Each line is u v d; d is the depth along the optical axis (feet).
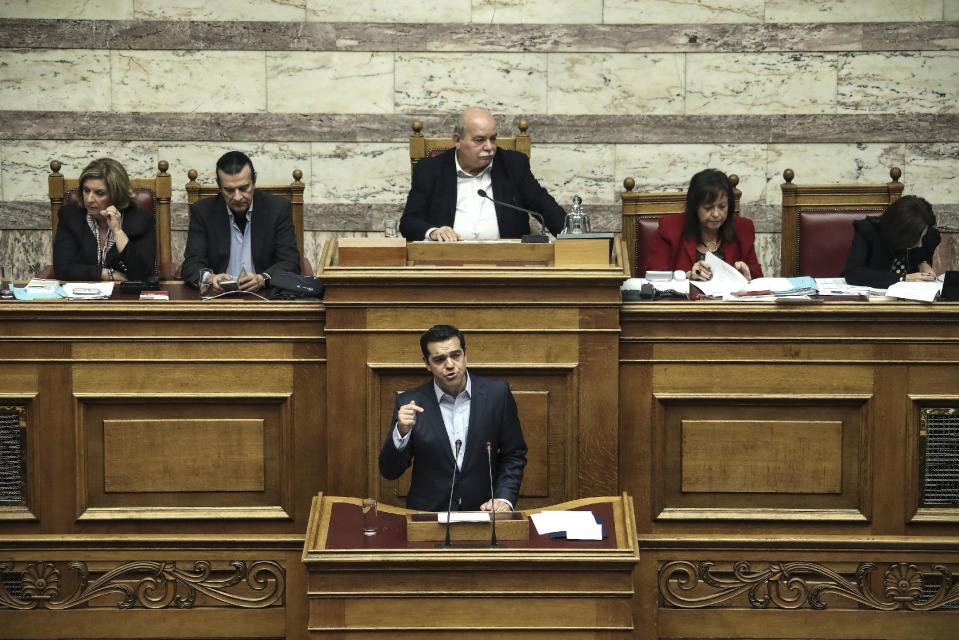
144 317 36.47
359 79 60.70
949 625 37.04
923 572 36.96
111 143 61.00
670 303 36.27
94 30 60.08
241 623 37.42
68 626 37.22
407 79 60.70
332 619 30.94
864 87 60.39
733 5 60.08
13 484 37.09
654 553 37.06
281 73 60.64
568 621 31.01
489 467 32.73
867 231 43.57
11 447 36.94
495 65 60.64
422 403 34.45
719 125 60.75
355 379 36.37
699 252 44.29
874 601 37.06
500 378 36.47
